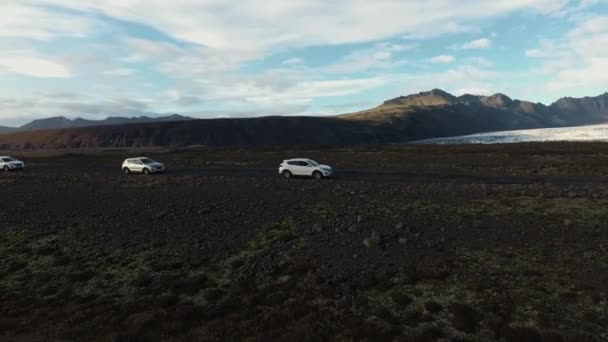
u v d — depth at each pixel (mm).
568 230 18984
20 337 12648
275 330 12297
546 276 14680
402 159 61219
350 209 25547
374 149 83562
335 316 13008
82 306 14961
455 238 19391
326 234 21156
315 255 18531
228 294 15453
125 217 26844
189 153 88375
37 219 27766
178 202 29969
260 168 51656
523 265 15781
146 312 14109
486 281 14562
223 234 22578
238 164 58719
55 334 12656
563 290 13555
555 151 67250
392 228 21344
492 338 11312
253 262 18359
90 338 12336
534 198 25859
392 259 17422
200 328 12766
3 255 21469
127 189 36281
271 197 30188
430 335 11555
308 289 15258
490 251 17484
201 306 14602
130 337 12117
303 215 24906
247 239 21500
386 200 27594
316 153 77625
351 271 16594
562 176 39688
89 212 28688
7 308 15156
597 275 14406
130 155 87250
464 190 29781
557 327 11562
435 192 29641
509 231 19641
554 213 21797
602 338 10844
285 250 19469
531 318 12109
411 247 18609
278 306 14117
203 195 31969
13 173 52594
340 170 48500
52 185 40188
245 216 25547
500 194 27734
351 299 14273
